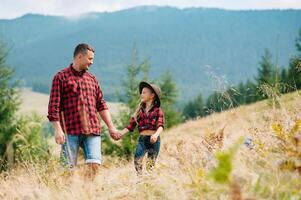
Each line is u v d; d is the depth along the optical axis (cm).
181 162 439
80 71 593
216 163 387
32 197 476
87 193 455
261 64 2856
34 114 1975
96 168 570
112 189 465
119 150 1769
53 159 562
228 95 530
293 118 444
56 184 504
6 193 524
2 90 2166
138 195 424
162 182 410
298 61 534
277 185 292
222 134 455
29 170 552
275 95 509
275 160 352
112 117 1950
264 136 424
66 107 582
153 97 622
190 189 346
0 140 2023
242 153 401
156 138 596
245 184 285
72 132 577
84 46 584
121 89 2038
